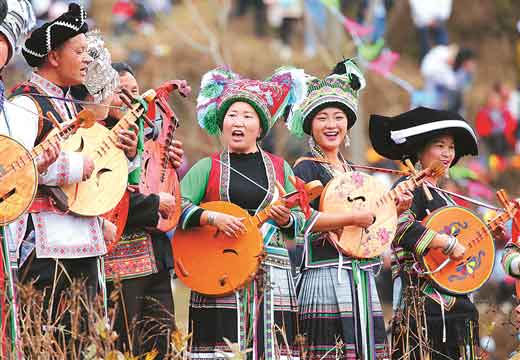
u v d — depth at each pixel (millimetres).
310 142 16344
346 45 35469
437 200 16641
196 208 14930
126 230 14703
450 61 37938
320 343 15469
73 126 13156
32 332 12969
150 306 14766
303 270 15766
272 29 38656
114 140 13867
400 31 40438
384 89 38938
